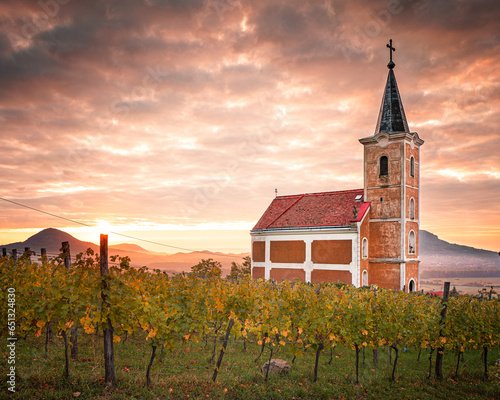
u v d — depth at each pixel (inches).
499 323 605.3
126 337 603.5
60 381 385.7
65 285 419.8
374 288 648.4
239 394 409.7
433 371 594.6
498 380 548.1
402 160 1444.4
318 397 432.8
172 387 404.8
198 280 633.6
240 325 474.6
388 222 1450.5
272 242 1612.9
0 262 642.2
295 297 593.6
